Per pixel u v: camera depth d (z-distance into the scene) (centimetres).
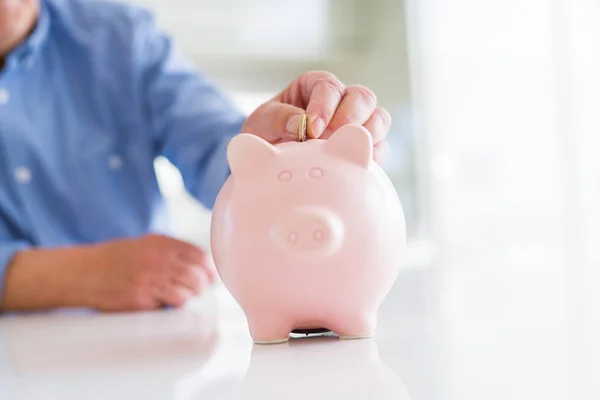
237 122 96
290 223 41
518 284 77
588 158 182
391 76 255
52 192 100
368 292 44
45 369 38
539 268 104
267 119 49
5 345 50
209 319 63
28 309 82
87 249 83
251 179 44
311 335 48
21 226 98
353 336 44
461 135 237
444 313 53
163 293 77
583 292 64
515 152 210
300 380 31
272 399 27
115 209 103
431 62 245
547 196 196
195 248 81
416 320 50
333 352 39
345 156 44
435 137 244
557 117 189
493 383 28
